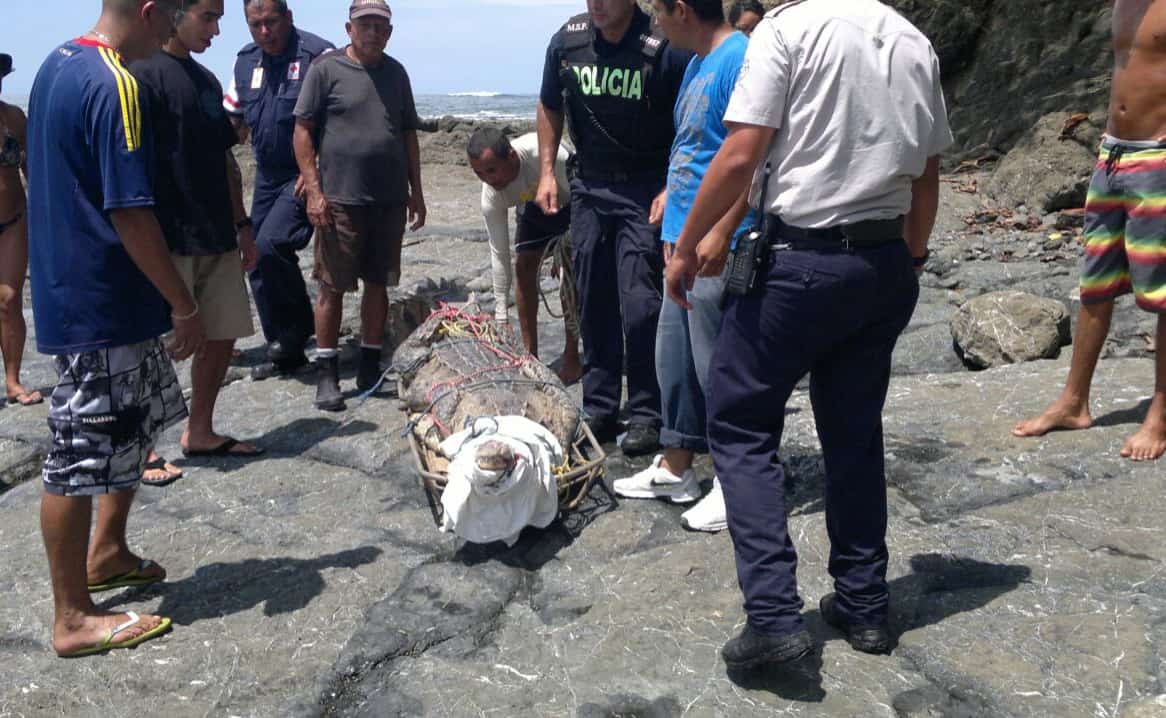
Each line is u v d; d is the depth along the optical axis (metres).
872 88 2.89
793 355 3.05
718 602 3.73
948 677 3.22
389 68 5.97
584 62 4.81
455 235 10.98
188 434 5.41
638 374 5.08
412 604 3.91
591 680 3.36
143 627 3.71
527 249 6.15
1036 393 5.31
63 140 3.33
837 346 3.16
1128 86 4.41
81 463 3.50
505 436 4.29
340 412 5.94
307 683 3.48
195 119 4.81
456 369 4.98
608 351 5.27
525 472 4.13
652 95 4.71
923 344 6.56
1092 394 5.20
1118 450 4.57
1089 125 9.46
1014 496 4.34
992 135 11.19
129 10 3.41
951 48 12.13
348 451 5.37
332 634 3.74
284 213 6.40
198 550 4.40
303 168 5.84
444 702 3.32
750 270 2.99
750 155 2.89
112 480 3.56
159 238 3.41
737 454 3.15
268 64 6.52
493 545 4.32
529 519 4.24
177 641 3.72
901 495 4.46
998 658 3.28
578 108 4.88
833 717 3.10
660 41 4.67
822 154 2.90
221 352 5.29
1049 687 3.13
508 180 5.79
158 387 3.67
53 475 3.52
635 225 4.86
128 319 3.47
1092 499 4.20
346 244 5.85
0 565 4.34
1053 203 9.07
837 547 3.35
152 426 3.67
